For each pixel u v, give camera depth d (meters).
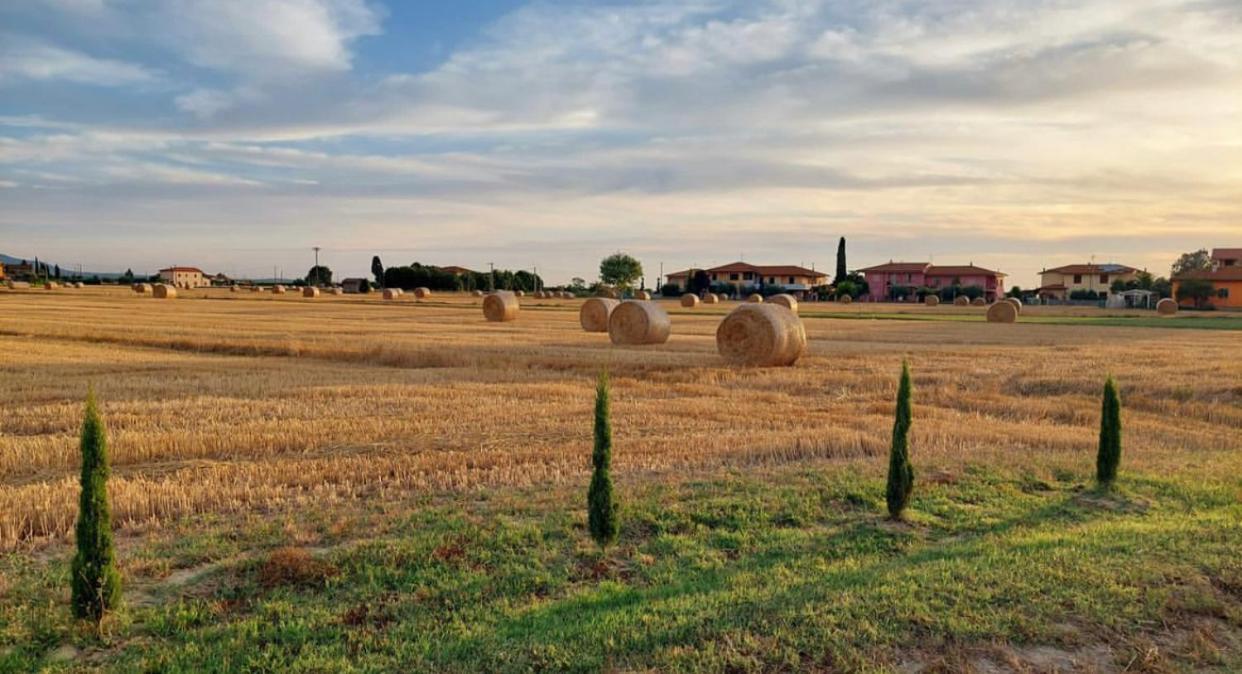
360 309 65.44
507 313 48.34
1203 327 49.69
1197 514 9.55
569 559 7.98
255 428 14.01
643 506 9.42
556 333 38.44
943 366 25.19
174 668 5.72
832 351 30.38
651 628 6.20
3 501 9.10
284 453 12.58
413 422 14.97
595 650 5.88
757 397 19.16
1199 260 131.88
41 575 7.25
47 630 6.23
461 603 6.92
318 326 41.44
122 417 15.03
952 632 6.09
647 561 7.98
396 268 129.38
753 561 7.97
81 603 6.23
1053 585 6.91
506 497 9.84
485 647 6.00
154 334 33.75
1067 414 17.69
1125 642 5.99
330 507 9.47
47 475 11.09
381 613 6.70
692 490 10.16
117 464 11.69
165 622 6.43
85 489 6.28
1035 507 9.90
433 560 7.77
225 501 9.66
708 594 6.92
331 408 16.42
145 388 18.94
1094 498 10.30
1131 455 13.05
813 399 18.98
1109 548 7.90
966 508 9.76
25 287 114.94
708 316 60.62
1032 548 7.97
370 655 5.92
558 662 5.72
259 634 6.27
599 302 39.28
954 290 118.12
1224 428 16.77
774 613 6.42
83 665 5.80
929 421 15.94
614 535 8.11
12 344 30.50
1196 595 6.71
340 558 7.69
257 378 21.06
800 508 9.55
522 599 7.04
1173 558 7.57
